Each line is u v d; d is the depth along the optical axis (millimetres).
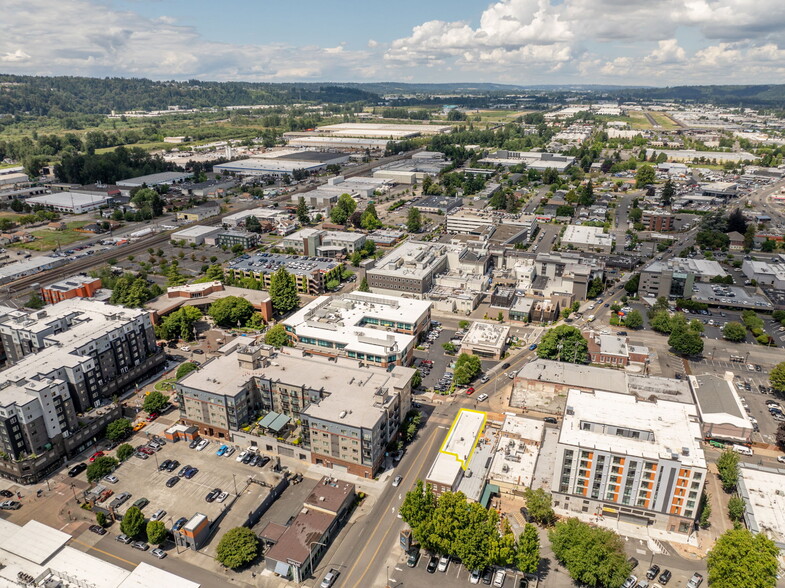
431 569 161500
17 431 195250
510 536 156750
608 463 172750
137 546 169500
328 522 170750
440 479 183500
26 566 149000
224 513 180500
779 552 153875
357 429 191250
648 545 170000
